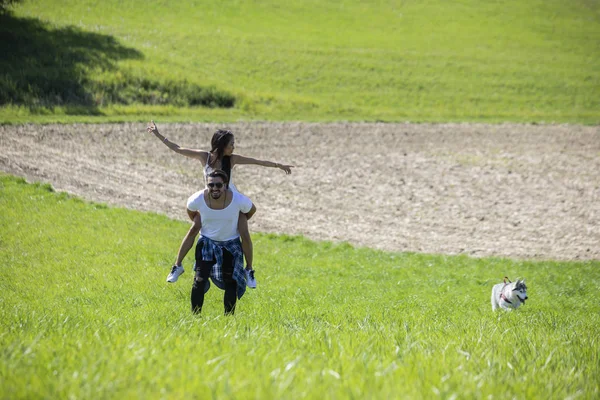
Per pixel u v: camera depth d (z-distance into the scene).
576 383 16.00
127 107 125.62
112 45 165.88
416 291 46.91
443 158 109.94
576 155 117.25
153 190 79.62
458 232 74.12
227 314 27.66
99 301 36.00
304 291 43.00
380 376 14.85
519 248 68.88
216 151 27.03
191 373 14.66
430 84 184.75
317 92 168.62
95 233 58.03
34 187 71.88
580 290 50.88
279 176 93.31
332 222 75.38
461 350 19.27
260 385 13.66
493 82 191.38
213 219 26.66
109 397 12.83
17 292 38.56
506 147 120.94
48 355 16.25
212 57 180.38
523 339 22.41
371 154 109.56
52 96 123.81
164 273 46.19
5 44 148.62
